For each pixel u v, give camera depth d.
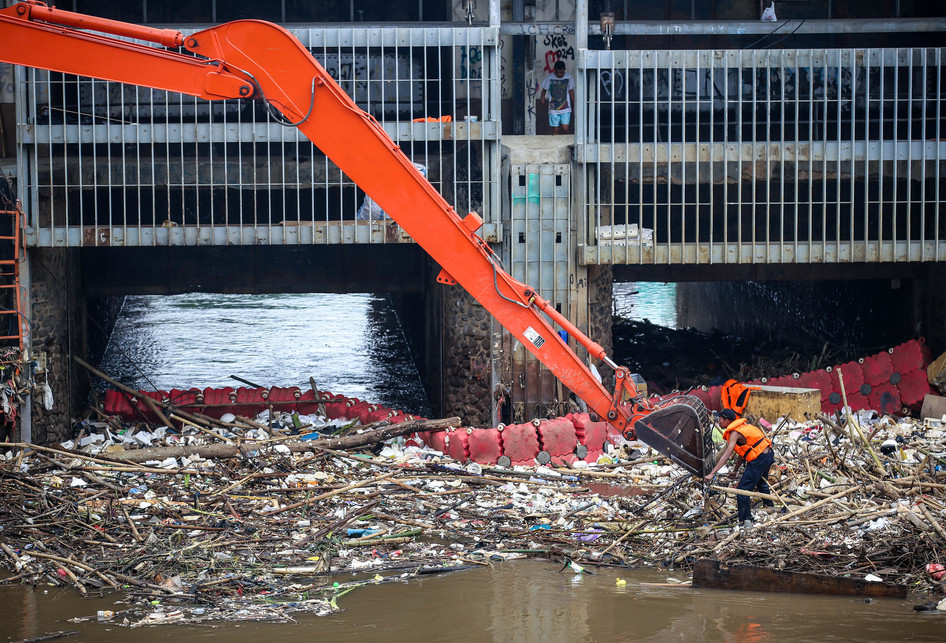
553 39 36.31
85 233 27.94
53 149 29.83
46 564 18.89
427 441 28.12
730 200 34.62
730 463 24.09
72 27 20.05
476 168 30.11
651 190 33.97
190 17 34.28
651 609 16.19
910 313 34.75
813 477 22.56
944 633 14.76
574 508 22.48
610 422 21.22
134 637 15.11
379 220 28.91
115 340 52.34
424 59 29.97
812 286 42.94
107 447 27.77
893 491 20.70
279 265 36.41
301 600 16.95
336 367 46.53
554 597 16.95
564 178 29.61
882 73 29.22
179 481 24.62
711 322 57.28
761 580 17.23
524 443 26.81
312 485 24.23
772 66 29.03
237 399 30.91
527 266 29.81
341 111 20.00
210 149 28.33
